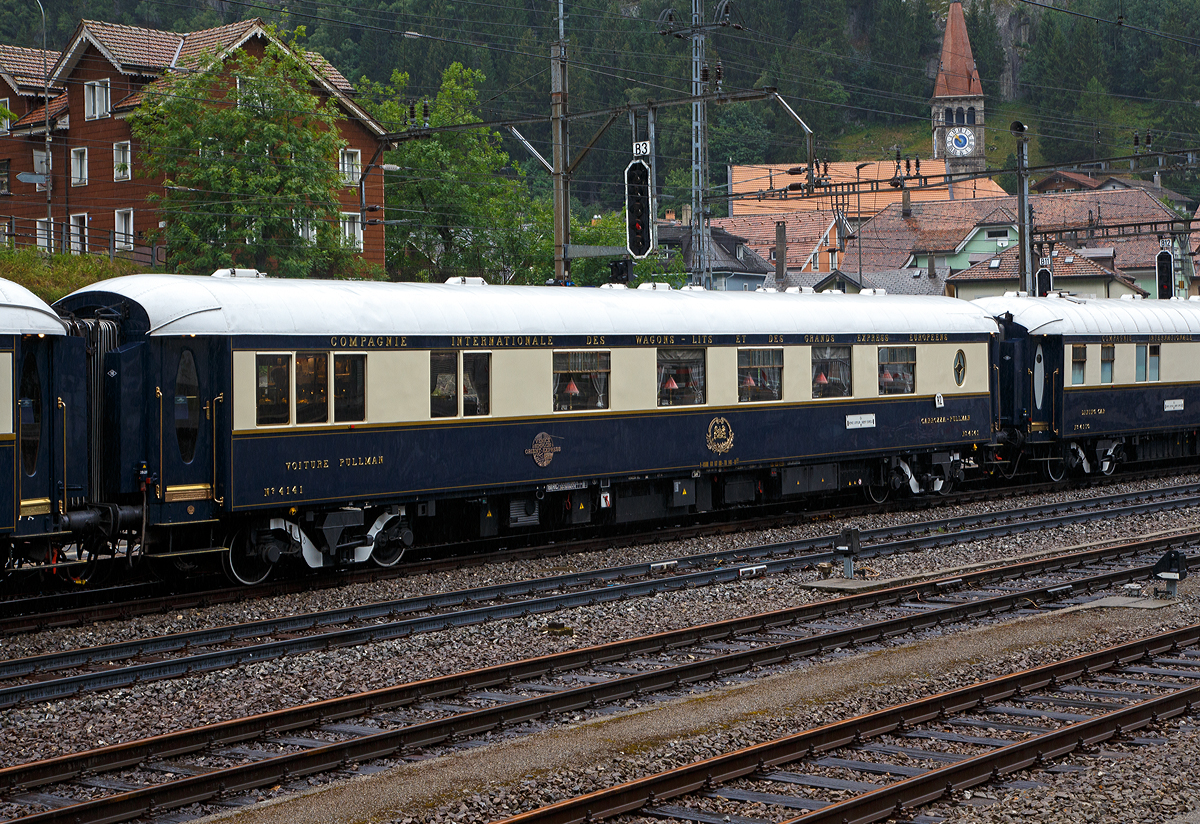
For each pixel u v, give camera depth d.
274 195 44.03
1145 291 98.12
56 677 13.94
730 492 26.05
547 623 16.38
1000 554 22.28
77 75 53.25
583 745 11.38
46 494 16.92
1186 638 15.47
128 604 17.16
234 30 51.47
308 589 19.22
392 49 147.50
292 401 18.98
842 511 27.77
